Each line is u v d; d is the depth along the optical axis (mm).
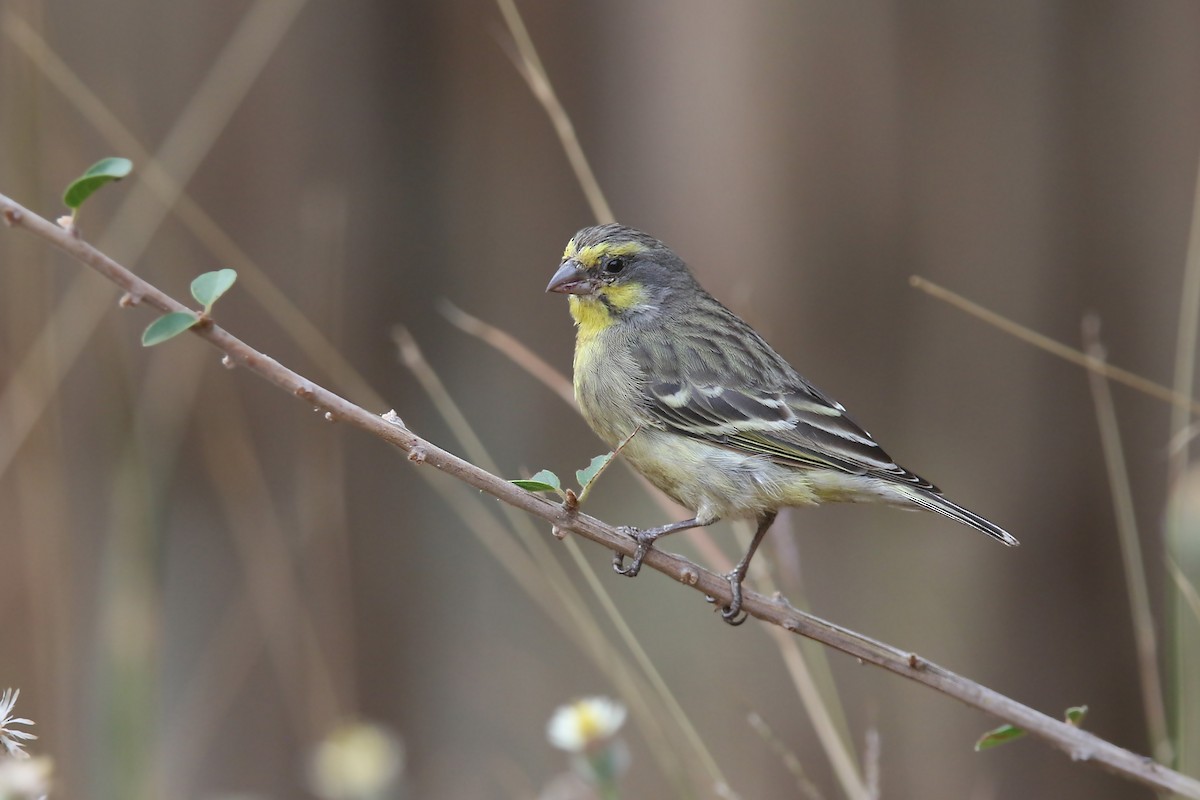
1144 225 12773
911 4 12562
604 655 8766
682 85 12578
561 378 9492
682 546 12516
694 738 7652
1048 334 12859
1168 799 7258
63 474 10672
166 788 11805
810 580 12906
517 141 12820
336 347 11906
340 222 12031
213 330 5512
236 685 12000
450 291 12906
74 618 11148
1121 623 12930
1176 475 8578
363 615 12719
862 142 12602
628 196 12766
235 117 12219
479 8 12719
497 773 12695
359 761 7762
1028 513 12945
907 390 12828
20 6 10578
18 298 10680
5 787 4980
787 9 12461
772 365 9086
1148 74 12672
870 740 7484
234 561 12023
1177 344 12805
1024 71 12664
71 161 11242
